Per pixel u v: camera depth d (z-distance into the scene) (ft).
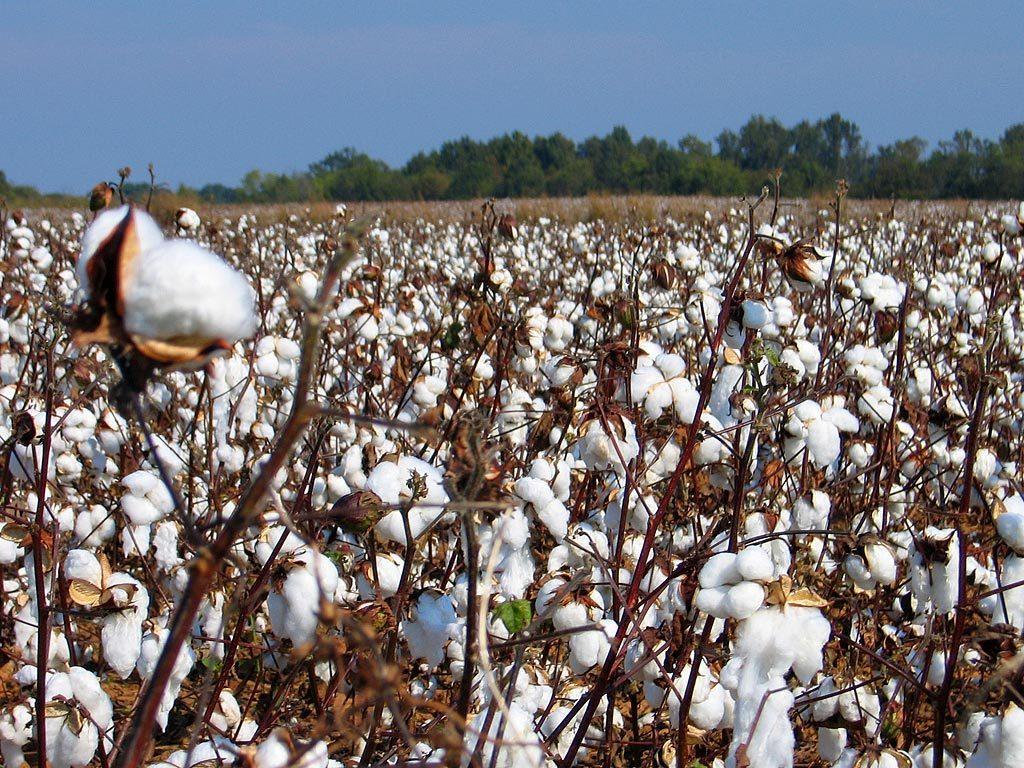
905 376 35.32
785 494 27.86
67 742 16.63
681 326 37.88
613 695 20.47
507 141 474.08
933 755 19.35
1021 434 36.50
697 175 328.49
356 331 35.19
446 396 32.01
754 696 14.26
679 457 22.17
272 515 20.35
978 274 62.85
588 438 20.86
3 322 34.76
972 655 23.26
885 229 91.04
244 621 19.16
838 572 26.12
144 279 7.63
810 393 24.43
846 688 19.89
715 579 14.26
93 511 26.58
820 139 494.59
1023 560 19.43
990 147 296.51
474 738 15.21
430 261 81.92
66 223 95.50
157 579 24.94
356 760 20.03
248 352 35.37
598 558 17.87
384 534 18.20
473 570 12.59
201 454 29.53
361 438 29.12
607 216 137.69
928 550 19.65
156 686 8.49
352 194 380.17
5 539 19.58
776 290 46.52
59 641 20.75
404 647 19.33
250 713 24.21
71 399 30.55
